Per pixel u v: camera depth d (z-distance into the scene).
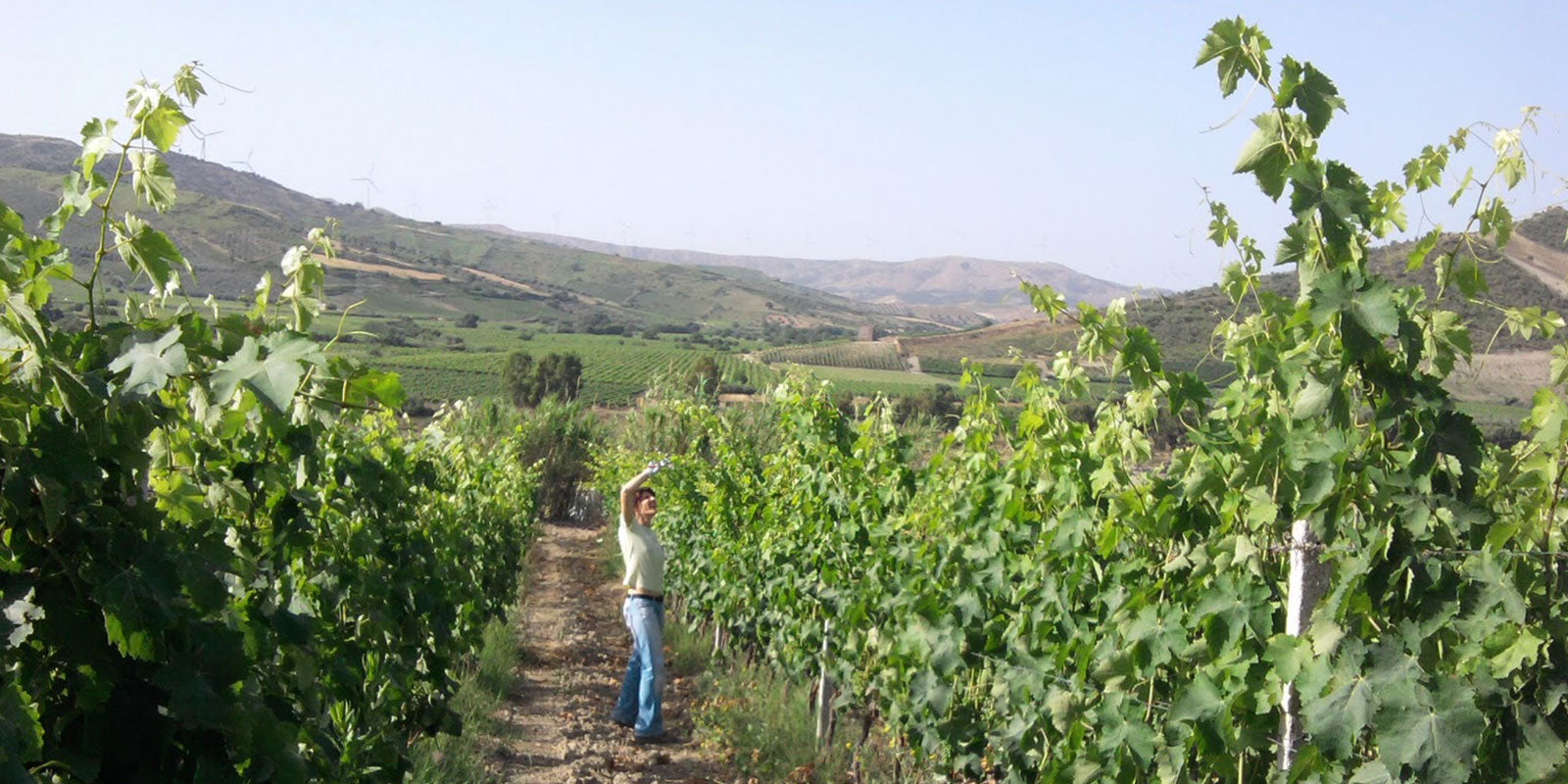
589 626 13.66
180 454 2.87
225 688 2.50
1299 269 2.86
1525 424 3.15
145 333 2.43
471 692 8.35
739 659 10.69
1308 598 3.03
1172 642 3.69
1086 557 4.58
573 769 7.25
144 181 2.63
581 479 28.17
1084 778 4.00
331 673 4.24
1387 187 3.19
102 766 2.44
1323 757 2.80
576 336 133.75
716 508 11.38
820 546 8.21
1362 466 2.82
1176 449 3.86
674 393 21.36
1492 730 2.81
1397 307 2.83
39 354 2.28
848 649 7.02
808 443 8.39
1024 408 4.98
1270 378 3.17
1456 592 2.72
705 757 7.83
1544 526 3.07
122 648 2.33
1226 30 2.87
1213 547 3.55
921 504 7.03
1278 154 2.86
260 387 2.31
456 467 9.25
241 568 2.79
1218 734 3.30
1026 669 4.93
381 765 4.69
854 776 7.01
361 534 4.96
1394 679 2.69
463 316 149.12
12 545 2.32
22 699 2.07
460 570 7.83
